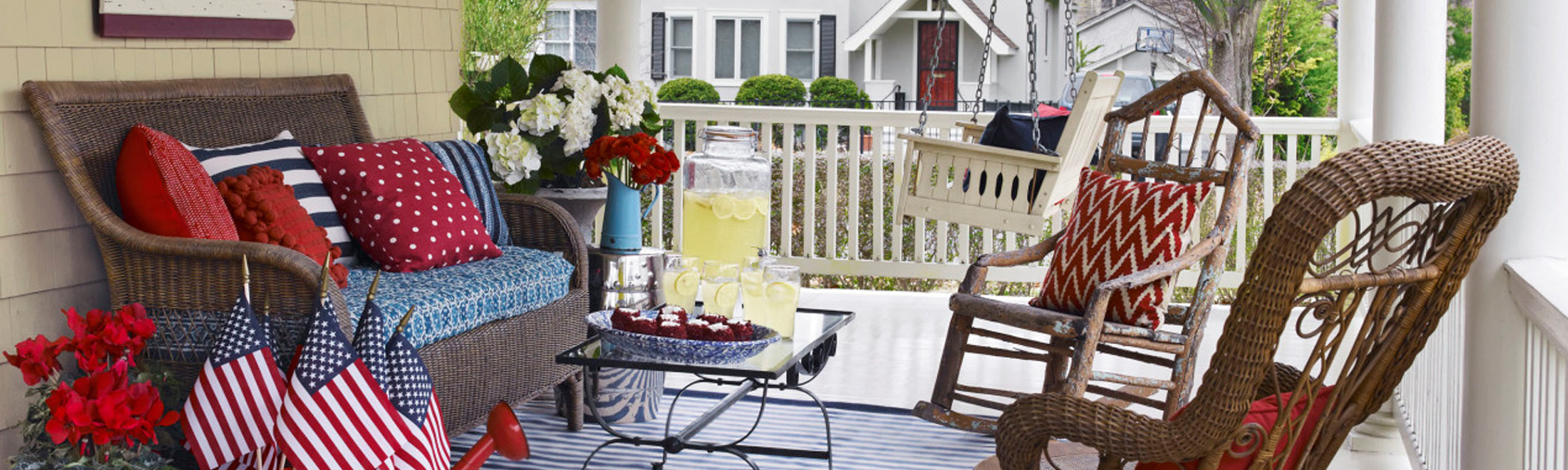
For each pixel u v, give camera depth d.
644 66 17.53
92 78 3.29
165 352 3.01
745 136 4.29
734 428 3.94
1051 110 9.06
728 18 17.39
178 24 3.53
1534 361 2.35
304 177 3.53
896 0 16.78
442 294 3.22
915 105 17.09
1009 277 6.35
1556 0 2.33
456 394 3.25
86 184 3.05
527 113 4.21
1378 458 3.66
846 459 3.65
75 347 2.60
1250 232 7.51
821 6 17.27
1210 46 13.09
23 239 3.11
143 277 3.01
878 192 6.24
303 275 2.83
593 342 3.04
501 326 3.45
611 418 3.92
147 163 3.00
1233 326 1.71
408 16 4.63
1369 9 5.75
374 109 4.45
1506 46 2.35
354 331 2.96
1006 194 4.15
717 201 4.21
